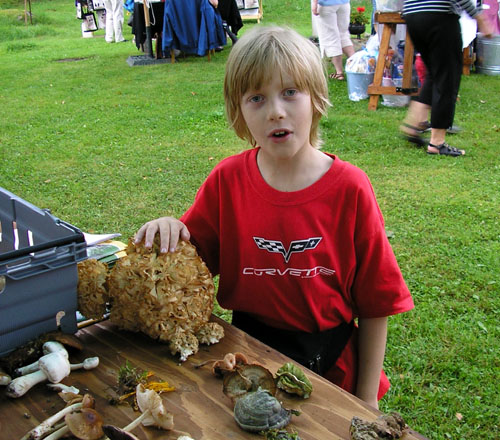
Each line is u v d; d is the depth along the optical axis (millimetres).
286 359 1356
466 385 2684
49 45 15250
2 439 1118
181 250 1395
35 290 1314
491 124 6734
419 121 5930
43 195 5141
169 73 10594
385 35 7102
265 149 1439
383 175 5297
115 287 1387
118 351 1396
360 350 1695
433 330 3064
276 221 1521
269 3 19266
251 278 1590
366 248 1541
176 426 1137
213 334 1420
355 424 1101
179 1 11039
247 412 1120
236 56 1428
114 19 14844
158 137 6891
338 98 8047
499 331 3051
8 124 7656
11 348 1324
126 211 4762
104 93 9305
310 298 1552
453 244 4004
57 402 1212
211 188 1644
